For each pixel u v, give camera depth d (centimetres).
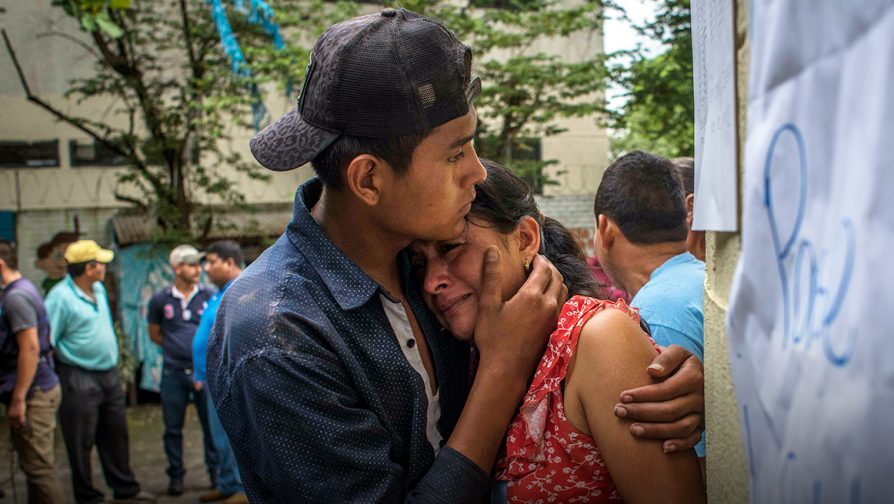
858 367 49
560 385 127
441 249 134
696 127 106
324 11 1009
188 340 572
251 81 923
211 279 518
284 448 117
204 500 548
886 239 46
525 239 141
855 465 49
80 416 518
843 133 52
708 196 96
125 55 988
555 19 988
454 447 124
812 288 56
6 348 461
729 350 77
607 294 155
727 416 90
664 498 117
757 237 68
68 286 518
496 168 140
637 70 951
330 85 115
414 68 113
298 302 124
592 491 126
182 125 1014
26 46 1030
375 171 117
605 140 1227
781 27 61
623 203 211
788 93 61
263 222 1088
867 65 48
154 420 903
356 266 128
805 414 57
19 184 1035
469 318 135
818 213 56
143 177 1059
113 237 1051
